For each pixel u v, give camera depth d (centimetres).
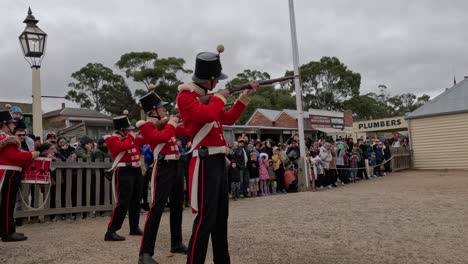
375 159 1948
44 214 894
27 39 950
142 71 4831
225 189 434
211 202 414
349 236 653
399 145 2352
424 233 664
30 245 625
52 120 4862
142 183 704
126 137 675
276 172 1435
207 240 412
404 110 7844
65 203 927
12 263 524
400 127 2858
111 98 5684
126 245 616
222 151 427
